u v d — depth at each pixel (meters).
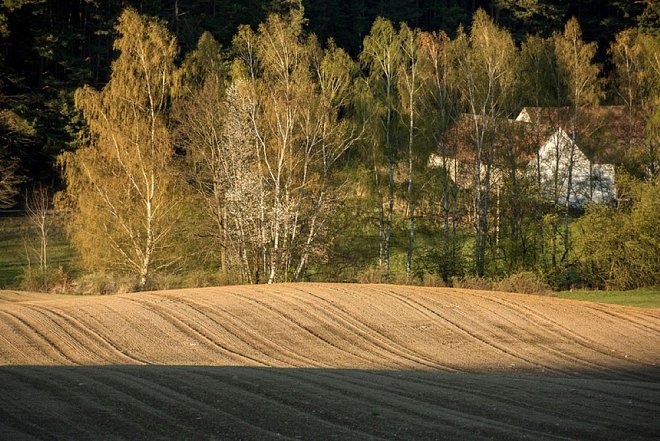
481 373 35.81
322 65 73.44
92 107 70.12
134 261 70.19
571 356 39.78
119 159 69.00
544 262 72.62
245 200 63.81
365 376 29.05
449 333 43.69
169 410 22.30
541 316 47.66
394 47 77.88
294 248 65.19
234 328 43.38
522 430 21.31
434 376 29.80
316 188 69.00
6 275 73.31
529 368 37.22
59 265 76.06
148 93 70.94
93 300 49.84
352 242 74.25
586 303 51.97
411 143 76.38
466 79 78.50
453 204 77.06
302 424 21.28
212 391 24.72
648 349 41.44
